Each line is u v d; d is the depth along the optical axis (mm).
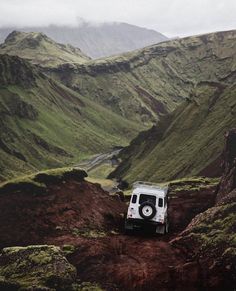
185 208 37938
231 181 34688
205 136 115312
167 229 29141
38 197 31016
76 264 22578
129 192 51750
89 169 188625
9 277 21141
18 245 26531
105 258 23078
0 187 31375
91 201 33188
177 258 22797
